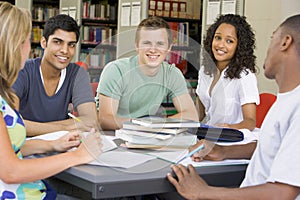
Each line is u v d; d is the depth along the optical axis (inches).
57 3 325.7
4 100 68.1
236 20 119.0
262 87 217.9
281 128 63.9
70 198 83.4
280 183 60.1
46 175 66.1
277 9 217.0
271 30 218.7
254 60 121.5
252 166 68.4
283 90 65.3
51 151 80.0
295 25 63.6
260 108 130.4
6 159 64.5
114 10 303.4
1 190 66.9
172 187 65.6
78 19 294.8
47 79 115.5
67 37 112.7
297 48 63.2
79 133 75.5
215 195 62.9
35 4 319.9
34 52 311.7
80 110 77.9
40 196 71.3
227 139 86.0
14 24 67.4
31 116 115.6
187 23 272.8
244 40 118.2
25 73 114.2
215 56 118.3
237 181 72.4
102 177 62.0
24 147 79.4
